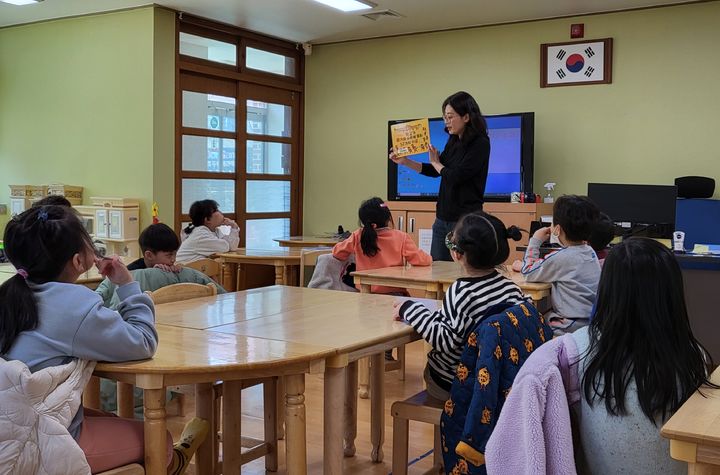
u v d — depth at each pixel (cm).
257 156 701
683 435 118
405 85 686
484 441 184
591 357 149
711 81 554
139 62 590
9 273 352
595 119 597
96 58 614
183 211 629
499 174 612
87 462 162
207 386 239
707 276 412
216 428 262
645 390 141
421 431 330
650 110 576
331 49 726
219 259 510
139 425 181
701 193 539
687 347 144
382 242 402
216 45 652
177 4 580
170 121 601
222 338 200
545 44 612
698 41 557
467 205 400
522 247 544
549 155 618
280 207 734
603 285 149
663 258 145
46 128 649
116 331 167
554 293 315
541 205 581
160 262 312
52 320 163
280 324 221
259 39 686
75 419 168
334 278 413
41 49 647
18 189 633
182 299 272
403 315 226
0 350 163
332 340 198
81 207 603
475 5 576
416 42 677
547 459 140
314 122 740
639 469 143
